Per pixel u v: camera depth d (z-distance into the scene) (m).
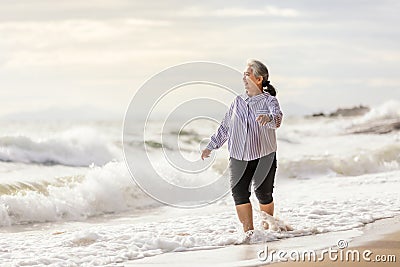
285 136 34.34
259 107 10.66
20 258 9.82
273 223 11.14
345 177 22.34
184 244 10.30
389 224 11.72
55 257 9.70
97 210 16.34
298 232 11.02
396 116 40.62
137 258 9.53
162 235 11.24
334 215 12.69
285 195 17.08
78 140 24.23
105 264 9.20
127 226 12.66
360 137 34.59
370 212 13.02
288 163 23.45
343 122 41.47
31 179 17.52
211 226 12.16
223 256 9.51
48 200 15.73
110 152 24.69
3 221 14.65
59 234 12.68
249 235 10.58
